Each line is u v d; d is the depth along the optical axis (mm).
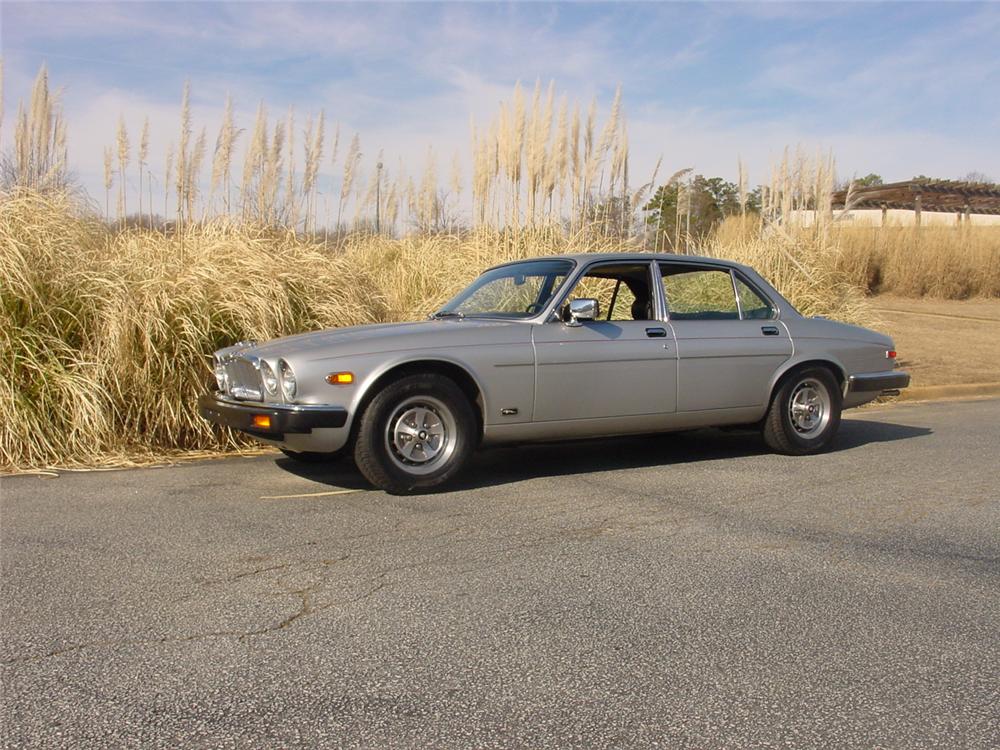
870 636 3457
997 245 22703
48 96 10523
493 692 2969
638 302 6828
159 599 3811
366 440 5512
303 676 3082
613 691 2979
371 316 8836
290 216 11367
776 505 5492
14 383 6816
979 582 4078
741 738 2680
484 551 4508
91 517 5148
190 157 10133
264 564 4289
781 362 6887
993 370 12914
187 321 7289
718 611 3705
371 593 3895
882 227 23703
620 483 6102
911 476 6371
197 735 2682
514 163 12133
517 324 6043
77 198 8617
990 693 2986
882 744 2650
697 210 15102
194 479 6211
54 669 3125
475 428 5855
